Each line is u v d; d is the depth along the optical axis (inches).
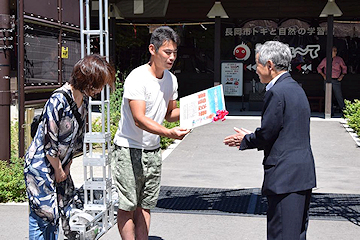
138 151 176.4
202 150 404.8
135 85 169.9
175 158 373.7
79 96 160.1
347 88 709.9
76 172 328.2
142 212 187.0
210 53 745.6
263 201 261.9
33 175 159.0
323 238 209.0
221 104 165.2
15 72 412.5
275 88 155.8
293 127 154.4
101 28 213.6
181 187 289.4
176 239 207.6
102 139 210.1
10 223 226.5
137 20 719.7
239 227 222.4
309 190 160.4
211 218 234.2
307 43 711.7
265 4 630.5
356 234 213.9
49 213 160.1
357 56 705.0
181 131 164.4
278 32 718.5
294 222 154.2
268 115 154.1
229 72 681.0
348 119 533.0
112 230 216.2
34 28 312.7
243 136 163.9
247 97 757.3
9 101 293.6
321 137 459.8
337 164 351.6
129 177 175.9
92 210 211.5
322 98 658.8
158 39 170.6
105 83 156.9
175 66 751.1
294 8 626.5
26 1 301.7
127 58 748.6
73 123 157.8
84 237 187.9
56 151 155.4
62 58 352.5
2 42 289.4
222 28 733.3
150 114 175.8
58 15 343.6
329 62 584.7
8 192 260.2
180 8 647.8
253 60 734.5
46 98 337.4
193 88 753.0
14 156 298.7
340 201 261.4
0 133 292.4
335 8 579.8
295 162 153.8
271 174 155.7
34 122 162.2
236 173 326.0
